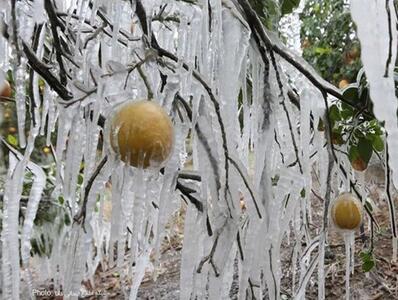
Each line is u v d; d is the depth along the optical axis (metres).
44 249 1.70
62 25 0.93
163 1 0.84
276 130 0.93
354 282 2.13
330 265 2.12
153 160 0.64
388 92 0.59
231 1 0.80
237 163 0.80
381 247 2.24
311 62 2.73
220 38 0.78
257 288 0.89
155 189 0.86
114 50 0.98
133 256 0.87
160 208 0.79
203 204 0.81
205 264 0.88
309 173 0.92
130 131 0.63
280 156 1.00
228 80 0.79
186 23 0.84
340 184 1.26
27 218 0.88
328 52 2.57
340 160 1.10
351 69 2.28
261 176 0.86
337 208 1.00
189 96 0.83
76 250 0.79
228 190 0.81
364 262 1.35
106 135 0.67
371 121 1.02
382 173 1.35
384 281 2.10
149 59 0.73
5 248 0.82
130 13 0.97
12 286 0.82
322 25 2.75
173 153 0.72
